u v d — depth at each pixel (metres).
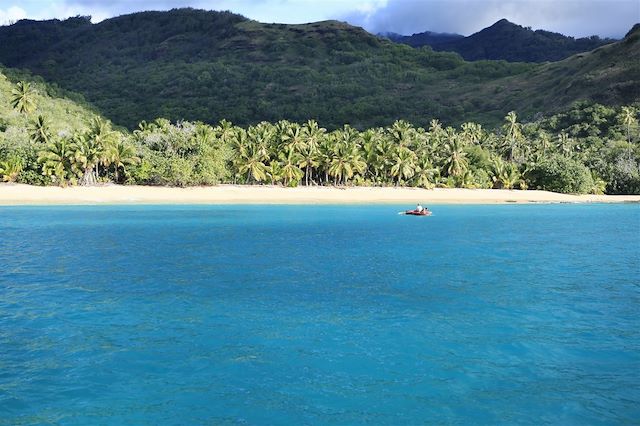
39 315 28.80
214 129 155.00
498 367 21.88
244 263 45.69
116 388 19.55
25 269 42.03
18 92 146.88
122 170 125.75
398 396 19.05
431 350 23.81
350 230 72.38
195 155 127.81
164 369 21.36
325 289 35.88
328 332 26.38
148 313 29.48
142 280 38.19
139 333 25.88
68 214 88.25
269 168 132.62
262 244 57.59
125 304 31.39
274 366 21.78
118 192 113.56
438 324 27.89
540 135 197.12
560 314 30.05
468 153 161.38
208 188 124.69
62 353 22.98
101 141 118.00
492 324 27.91
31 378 20.30
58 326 26.84
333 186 139.88
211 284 37.12
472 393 19.34
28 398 18.62
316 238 63.31
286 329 26.81
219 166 126.06
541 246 58.53
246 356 22.91
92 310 30.02
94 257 48.06
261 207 107.31
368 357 22.91
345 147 138.25
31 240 58.78
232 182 135.25
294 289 35.78
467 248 56.19
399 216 94.31
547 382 20.38
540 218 95.00
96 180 120.56
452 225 80.75
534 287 37.06
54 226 72.62
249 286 36.59
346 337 25.58
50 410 17.77
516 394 19.28
